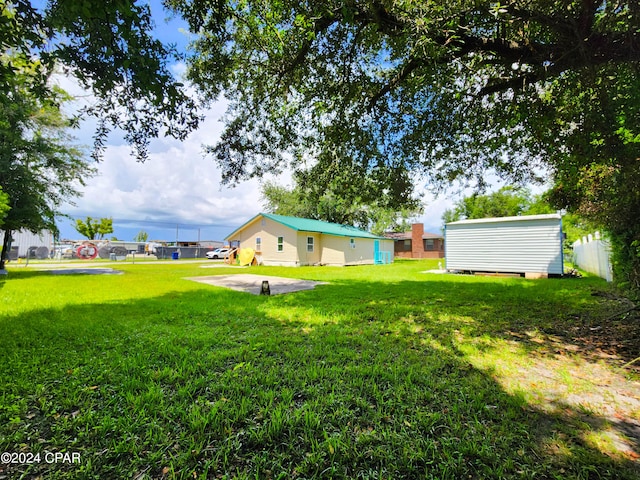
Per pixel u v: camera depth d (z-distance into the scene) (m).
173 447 1.78
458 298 6.98
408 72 4.46
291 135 5.89
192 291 8.22
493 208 29.69
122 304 6.18
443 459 1.69
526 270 12.19
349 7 3.36
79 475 1.54
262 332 4.20
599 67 3.12
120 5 2.21
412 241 33.94
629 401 2.36
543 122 3.76
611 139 3.36
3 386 2.45
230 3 3.94
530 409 2.24
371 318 5.10
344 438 1.85
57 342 3.67
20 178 11.80
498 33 3.36
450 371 2.92
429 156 5.93
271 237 20.62
